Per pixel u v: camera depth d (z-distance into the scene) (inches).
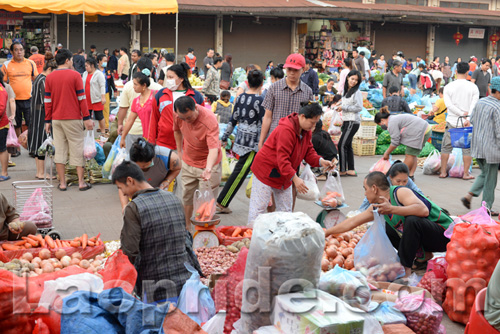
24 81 425.1
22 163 407.5
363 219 202.1
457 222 201.8
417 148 343.6
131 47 969.5
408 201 201.3
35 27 939.3
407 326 161.0
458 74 386.3
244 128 284.7
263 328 137.3
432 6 1159.6
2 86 348.5
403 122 341.4
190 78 603.5
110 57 744.3
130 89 320.2
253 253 139.6
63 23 928.3
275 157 231.0
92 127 335.3
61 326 128.2
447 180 394.6
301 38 1084.5
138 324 132.3
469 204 305.7
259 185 236.7
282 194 238.8
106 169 325.1
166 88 271.1
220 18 1017.5
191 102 235.6
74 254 207.6
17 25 916.6
